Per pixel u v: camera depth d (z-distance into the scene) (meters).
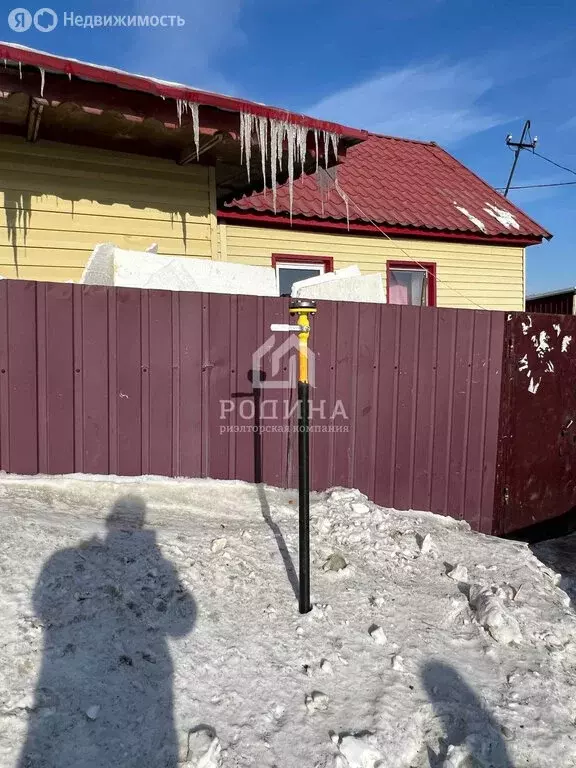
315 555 3.49
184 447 4.03
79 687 2.15
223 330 4.06
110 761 1.92
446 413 4.93
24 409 3.60
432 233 9.10
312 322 4.34
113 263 4.27
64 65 3.90
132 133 5.10
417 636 2.92
